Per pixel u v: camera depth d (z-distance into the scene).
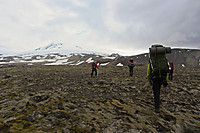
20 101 5.97
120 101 6.34
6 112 4.74
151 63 4.96
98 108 5.42
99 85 10.02
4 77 13.90
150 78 5.20
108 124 4.03
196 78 13.11
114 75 17.09
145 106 5.63
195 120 4.37
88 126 3.87
